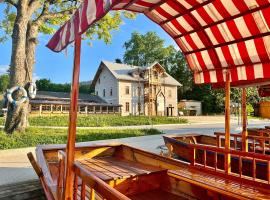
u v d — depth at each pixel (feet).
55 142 42.16
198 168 16.74
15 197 19.29
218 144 29.40
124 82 144.77
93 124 85.20
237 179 15.06
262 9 12.99
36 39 58.65
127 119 106.63
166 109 157.28
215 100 183.62
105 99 151.94
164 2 13.37
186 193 15.67
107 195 7.77
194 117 148.66
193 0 13.48
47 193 12.96
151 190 17.01
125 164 21.39
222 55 16.74
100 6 7.68
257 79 16.16
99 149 24.25
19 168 25.79
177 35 16.99
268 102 146.30
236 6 13.35
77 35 9.06
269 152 26.22
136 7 14.11
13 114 50.47
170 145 30.66
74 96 10.52
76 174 10.32
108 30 72.02
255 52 15.26
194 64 18.58
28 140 42.27
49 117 103.55
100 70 155.84
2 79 201.67
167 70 228.43
